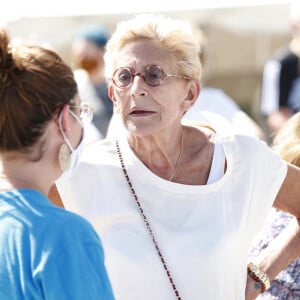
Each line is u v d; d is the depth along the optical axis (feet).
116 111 12.99
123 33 12.69
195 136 13.35
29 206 9.98
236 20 38.29
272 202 13.34
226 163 13.12
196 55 12.84
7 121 10.02
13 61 10.11
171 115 12.70
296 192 13.70
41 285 9.57
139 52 12.52
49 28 35.19
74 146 10.61
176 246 12.51
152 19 12.79
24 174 10.23
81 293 9.57
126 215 12.70
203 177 13.10
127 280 12.49
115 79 12.65
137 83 12.45
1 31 10.13
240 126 24.76
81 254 9.75
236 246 12.70
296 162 14.87
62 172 10.55
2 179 10.25
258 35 43.09
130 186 12.84
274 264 14.20
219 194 12.83
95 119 28.66
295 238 14.35
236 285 12.91
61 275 9.55
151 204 12.77
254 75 44.88
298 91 31.91
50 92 10.14
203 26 38.65
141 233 12.62
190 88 12.99
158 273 12.45
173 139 13.02
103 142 13.33
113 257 12.50
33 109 10.02
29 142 10.10
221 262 12.53
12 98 10.00
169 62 12.56
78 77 29.35
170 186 12.76
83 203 12.79
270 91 32.42
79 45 30.30
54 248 9.64
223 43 43.42
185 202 12.76
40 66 10.18
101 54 30.01
